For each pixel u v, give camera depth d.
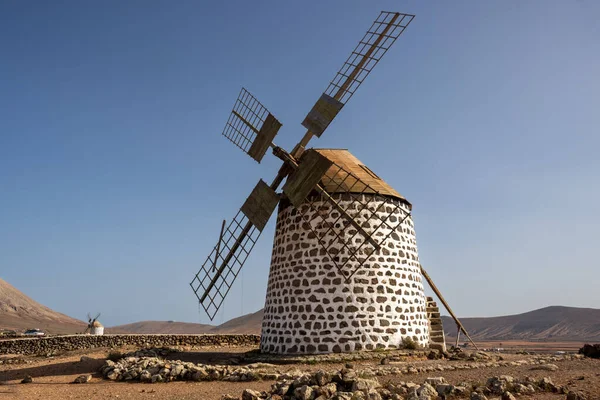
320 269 21.89
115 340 36.91
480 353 20.62
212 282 25.44
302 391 11.95
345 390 12.38
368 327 21.02
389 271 22.16
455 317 28.50
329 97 23.06
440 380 13.01
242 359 21.20
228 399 12.91
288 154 23.06
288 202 23.92
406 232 23.73
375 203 22.84
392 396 11.50
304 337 21.23
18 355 33.75
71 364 22.11
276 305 22.83
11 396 14.52
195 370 16.98
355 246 21.97
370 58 23.03
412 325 22.12
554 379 13.91
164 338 37.34
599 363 18.23
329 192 22.50
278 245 23.95
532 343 144.12
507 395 11.18
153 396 14.21
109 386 16.33
